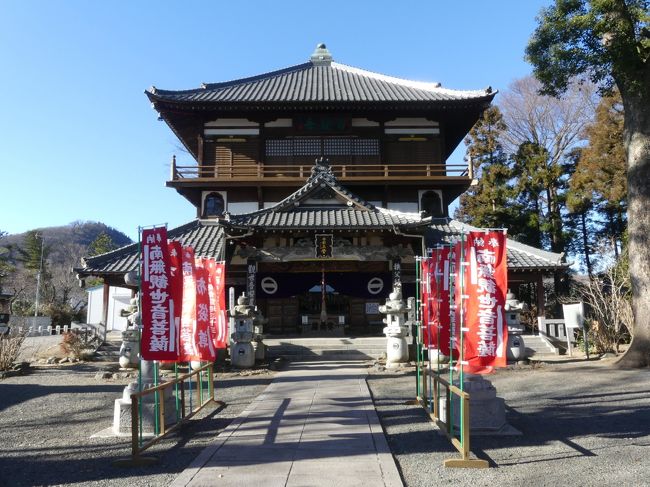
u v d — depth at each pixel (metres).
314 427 8.33
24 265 59.72
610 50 15.08
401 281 23.02
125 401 8.24
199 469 6.18
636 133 16.39
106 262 21.92
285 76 35.12
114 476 6.10
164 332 7.57
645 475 5.86
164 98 26.52
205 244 23.80
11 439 7.97
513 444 7.33
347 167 28.19
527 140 43.59
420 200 28.45
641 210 16.11
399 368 15.66
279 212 21.52
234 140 28.72
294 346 19.67
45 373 16.52
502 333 7.10
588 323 21.50
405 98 28.28
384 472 6.03
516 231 38.31
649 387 11.92
